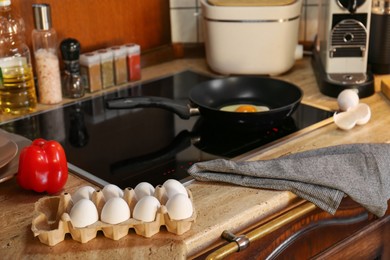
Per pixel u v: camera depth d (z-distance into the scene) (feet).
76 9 6.36
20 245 3.72
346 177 4.36
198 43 7.30
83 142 5.27
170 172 4.69
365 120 5.28
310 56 7.26
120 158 4.96
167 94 6.27
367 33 5.94
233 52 6.48
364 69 6.10
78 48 6.01
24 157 4.23
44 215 3.80
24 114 5.77
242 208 4.07
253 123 5.11
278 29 6.31
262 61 6.47
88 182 4.52
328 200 4.24
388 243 5.19
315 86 6.30
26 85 5.71
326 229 4.60
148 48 7.14
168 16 7.23
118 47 6.48
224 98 5.91
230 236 3.86
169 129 5.52
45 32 5.77
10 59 5.61
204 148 5.09
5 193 4.34
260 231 3.97
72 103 6.04
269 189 4.29
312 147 4.95
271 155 4.86
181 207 3.72
